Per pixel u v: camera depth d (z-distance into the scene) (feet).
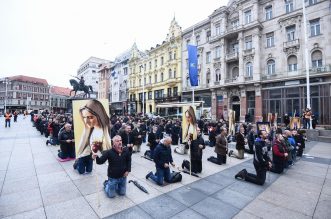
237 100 89.71
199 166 23.13
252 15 82.28
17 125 77.05
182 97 115.03
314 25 67.82
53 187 18.15
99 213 13.88
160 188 18.51
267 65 79.56
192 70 59.06
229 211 14.60
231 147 39.78
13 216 13.29
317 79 65.26
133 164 26.45
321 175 23.25
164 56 130.31
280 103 74.13
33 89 244.63
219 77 96.22
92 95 121.70
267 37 80.12
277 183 20.54
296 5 71.82
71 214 13.70
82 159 21.54
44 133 51.37
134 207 14.83
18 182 19.19
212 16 98.32
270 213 14.39
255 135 37.09
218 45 95.96
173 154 33.19
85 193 17.03
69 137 27.37
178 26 119.14
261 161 19.72
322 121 63.67
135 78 161.89
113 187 16.33
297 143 32.42
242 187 19.25
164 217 13.57
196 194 17.39
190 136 23.98
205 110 96.48
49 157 28.66
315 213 14.43
